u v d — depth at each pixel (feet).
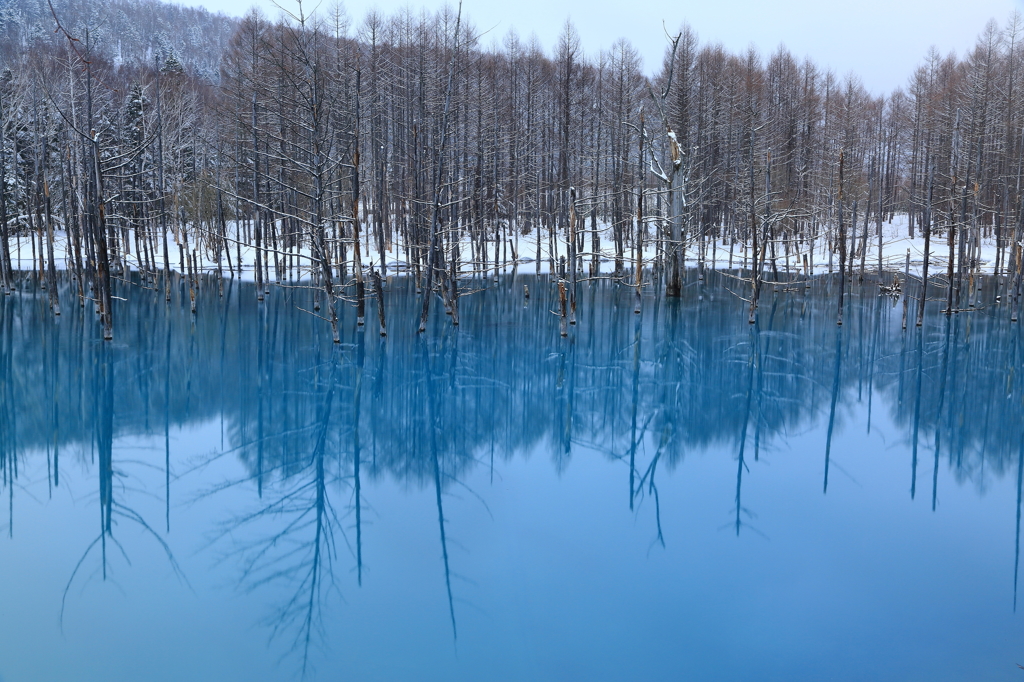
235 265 154.10
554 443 46.50
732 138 160.76
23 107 114.62
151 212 129.39
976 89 146.72
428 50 107.14
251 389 59.57
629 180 148.97
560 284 81.66
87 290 106.22
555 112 181.47
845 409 54.54
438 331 85.71
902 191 204.74
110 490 37.70
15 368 64.90
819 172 159.84
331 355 72.02
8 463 41.81
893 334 86.17
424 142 91.40
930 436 47.96
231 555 30.42
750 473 40.65
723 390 60.44
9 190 124.67
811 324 93.20
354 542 31.63
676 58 146.20
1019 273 92.68
